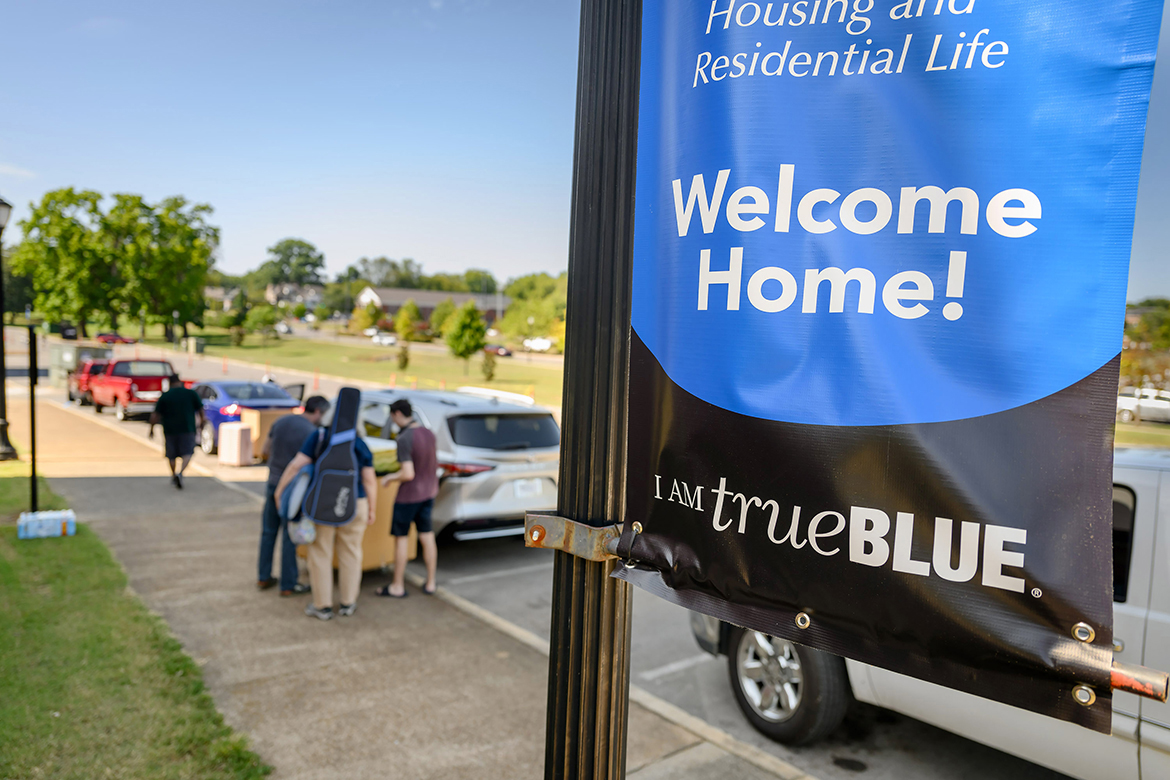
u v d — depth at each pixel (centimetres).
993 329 137
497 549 830
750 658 439
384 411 828
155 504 938
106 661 459
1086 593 130
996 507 136
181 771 351
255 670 472
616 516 186
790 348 156
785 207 156
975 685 139
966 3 138
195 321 7488
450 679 472
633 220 183
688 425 170
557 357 6394
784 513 157
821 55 152
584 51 189
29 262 6944
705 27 165
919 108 143
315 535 552
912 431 144
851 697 482
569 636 190
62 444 1427
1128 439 1505
